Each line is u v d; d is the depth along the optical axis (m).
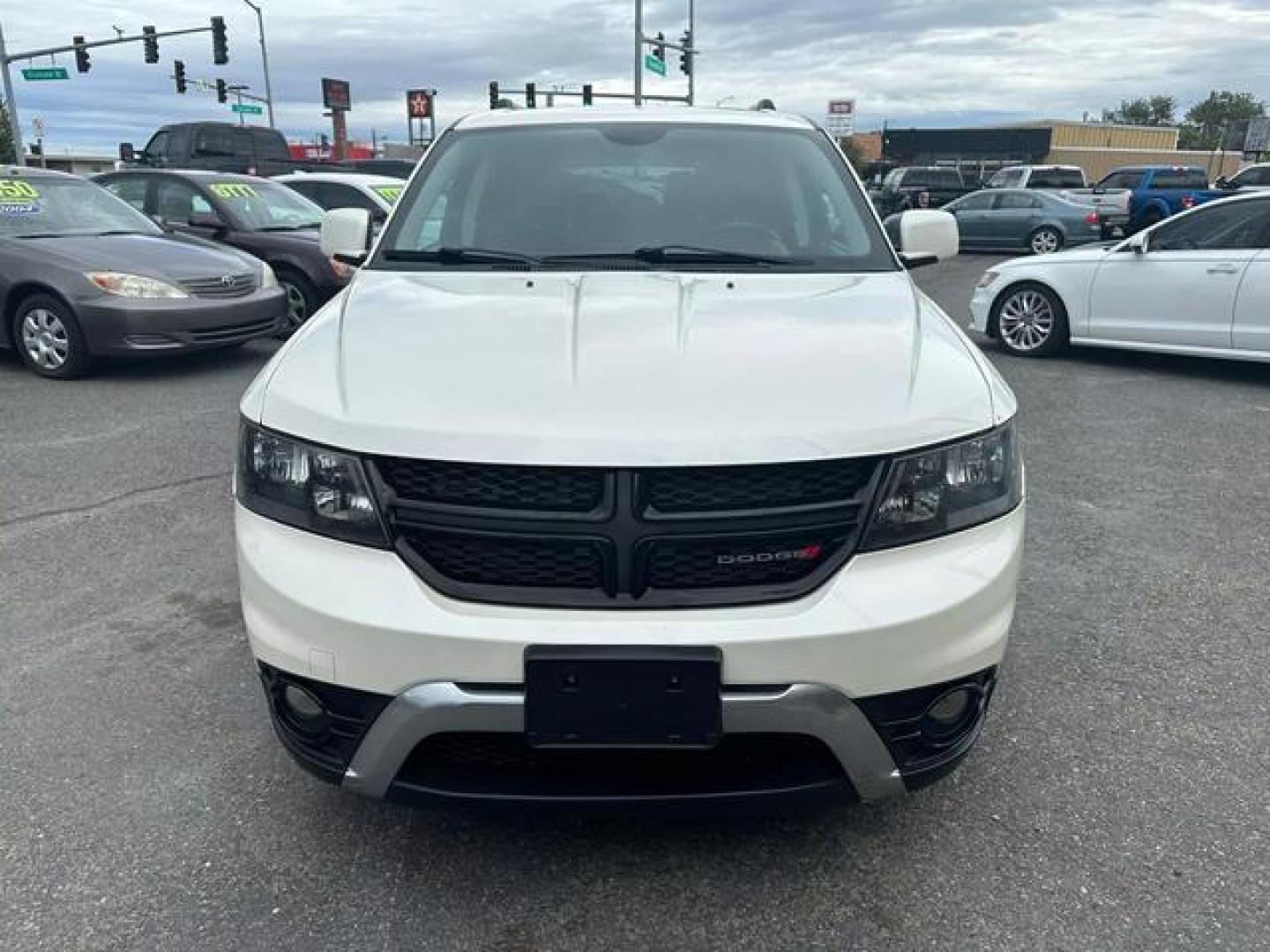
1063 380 8.09
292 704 2.24
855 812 2.60
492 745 2.13
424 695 2.03
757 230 3.29
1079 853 2.45
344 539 2.13
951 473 2.18
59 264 7.41
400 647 2.03
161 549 4.32
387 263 3.20
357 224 3.75
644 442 2.02
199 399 7.04
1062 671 3.34
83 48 31.45
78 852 2.43
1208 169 59.16
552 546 2.04
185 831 2.51
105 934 2.18
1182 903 2.28
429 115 45.94
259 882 2.34
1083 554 4.34
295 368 2.40
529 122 3.76
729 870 2.39
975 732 2.30
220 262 7.98
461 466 2.05
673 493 2.03
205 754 2.83
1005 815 2.59
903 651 2.08
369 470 2.10
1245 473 5.55
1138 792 2.69
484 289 2.85
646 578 2.04
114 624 3.62
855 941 2.18
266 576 2.17
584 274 3.01
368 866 2.39
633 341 2.36
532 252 3.20
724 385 2.17
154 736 2.92
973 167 42.88
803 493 2.07
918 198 26.70
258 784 2.70
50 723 2.98
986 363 2.59
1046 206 20.88
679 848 2.46
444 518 2.06
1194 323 8.04
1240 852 2.45
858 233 3.33
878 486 2.09
